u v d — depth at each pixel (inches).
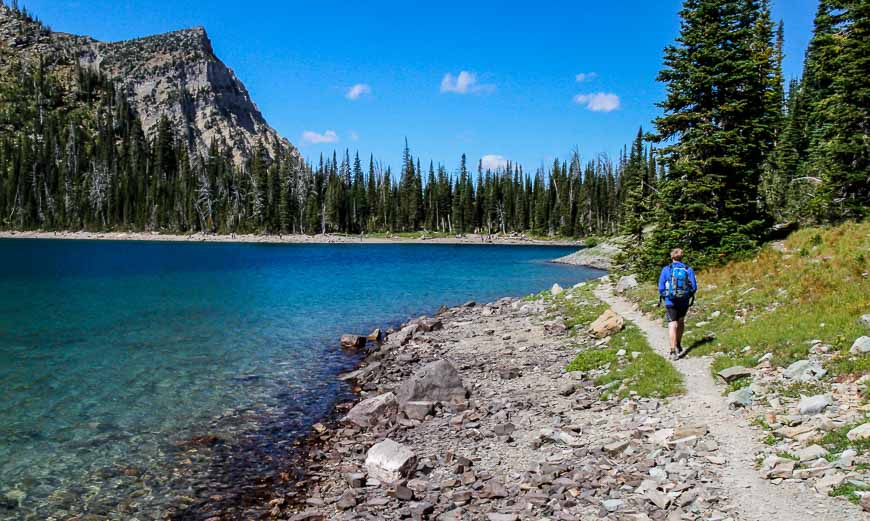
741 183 939.3
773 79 1418.6
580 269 2518.5
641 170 1333.7
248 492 380.8
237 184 6382.9
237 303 1396.4
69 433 501.0
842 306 498.3
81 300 1428.4
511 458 380.2
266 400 606.9
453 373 561.6
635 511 269.3
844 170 1009.5
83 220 6392.7
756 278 726.5
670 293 523.8
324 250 4256.9
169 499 373.4
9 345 883.4
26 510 359.3
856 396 340.8
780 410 356.8
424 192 6363.2
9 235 6117.1
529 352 734.5
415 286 1806.1
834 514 234.2
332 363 784.3
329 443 471.8
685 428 356.5
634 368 521.3
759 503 254.5
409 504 320.8
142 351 847.1
